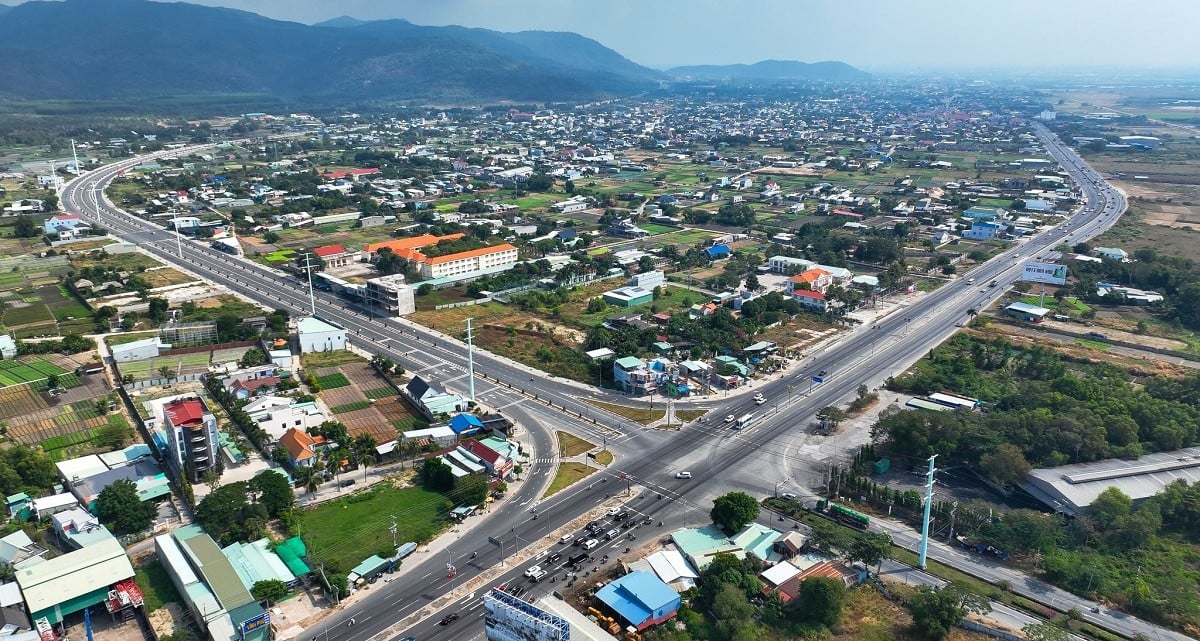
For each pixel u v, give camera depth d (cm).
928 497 13925
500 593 11300
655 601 12706
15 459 17038
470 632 12462
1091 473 16625
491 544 15025
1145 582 13625
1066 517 15650
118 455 17962
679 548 14625
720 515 15212
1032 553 14612
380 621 12738
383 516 15912
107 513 14988
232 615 12131
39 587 12519
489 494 16738
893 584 13788
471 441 18638
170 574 13675
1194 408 19912
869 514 16162
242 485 15688
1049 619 12762
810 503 16575
